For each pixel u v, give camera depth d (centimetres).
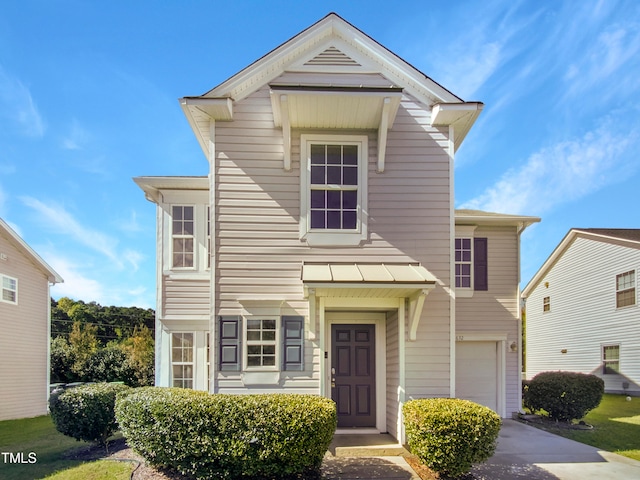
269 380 762
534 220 1246
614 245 1784
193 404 615
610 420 1188
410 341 781
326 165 812
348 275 718
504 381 1223
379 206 806
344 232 799
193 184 1079
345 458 705
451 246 802
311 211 803
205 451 599
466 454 608
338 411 862
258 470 598
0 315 1419
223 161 800
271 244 791
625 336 1709
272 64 814
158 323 1064
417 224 805
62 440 947
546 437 939
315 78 827
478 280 1260
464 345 1248
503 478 654
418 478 627
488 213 1345
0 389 1398
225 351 767
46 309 1680
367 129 820
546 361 2253
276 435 595
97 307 4275
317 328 782
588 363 1917
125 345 3011
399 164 816
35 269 1622
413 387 771
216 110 778
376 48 819
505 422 1141
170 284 1075
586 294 1947
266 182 800
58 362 2216
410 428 658
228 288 780
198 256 1084
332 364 870
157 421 621
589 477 662
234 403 614
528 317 2459
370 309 827
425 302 791
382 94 718
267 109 814
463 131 862
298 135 816
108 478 642
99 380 2200
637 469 703
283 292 783
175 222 1095
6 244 1462
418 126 823
